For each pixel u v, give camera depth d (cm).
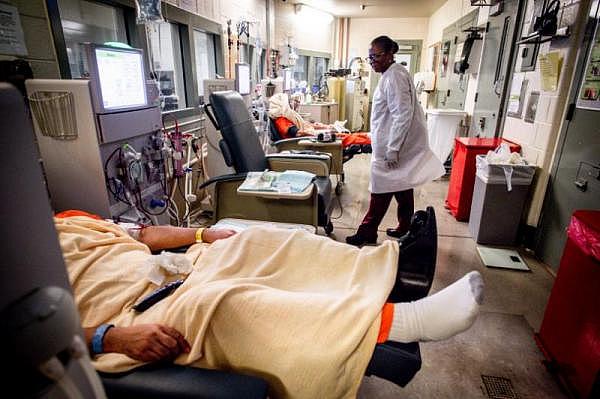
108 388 75
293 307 89
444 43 579
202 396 71
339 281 107
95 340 87
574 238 137
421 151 249
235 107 218
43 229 43
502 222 264
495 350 161
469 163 304
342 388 85
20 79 136
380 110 243
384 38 231
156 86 183
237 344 88
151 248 145
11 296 38
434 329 91
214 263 118
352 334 84
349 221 318
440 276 226
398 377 93
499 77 336
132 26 245
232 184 203
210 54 390
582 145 210
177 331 90
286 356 84
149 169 181
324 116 614
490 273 229
